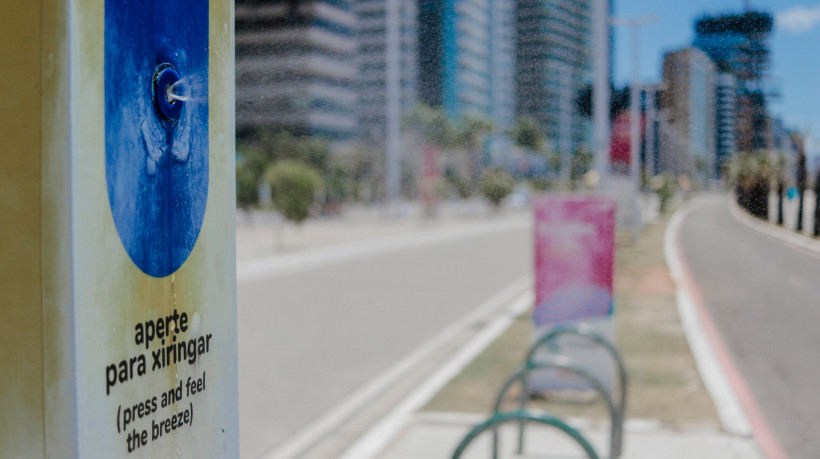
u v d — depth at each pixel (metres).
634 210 25.53
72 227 1.15
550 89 81.88
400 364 8.16
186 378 1.49
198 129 1.52
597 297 6.22
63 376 1.17
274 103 71.12
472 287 15.38
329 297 13.88
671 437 5.20
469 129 93.88
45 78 1.15
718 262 20.19
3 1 1.15
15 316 1.18
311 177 27.59
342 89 85.81
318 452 5.29
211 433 1.59
